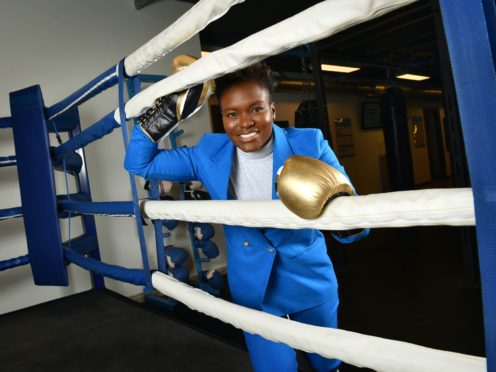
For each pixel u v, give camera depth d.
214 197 1.16
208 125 4.38
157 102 1.13
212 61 0.82
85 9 3.65
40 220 2.49
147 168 1.22
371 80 7.94
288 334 0.78
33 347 2.09
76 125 2.97
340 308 2.98
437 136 11.77
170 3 4.22
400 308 2.84
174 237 4.12
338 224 0.68
